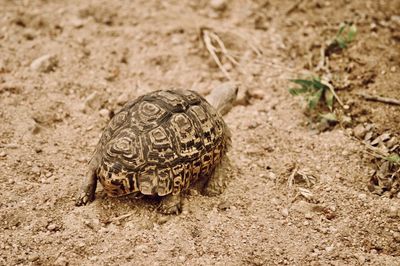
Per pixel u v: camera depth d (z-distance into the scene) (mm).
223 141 4938
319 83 6219
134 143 4410
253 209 4883
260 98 6402
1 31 7184
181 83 6586
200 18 7789
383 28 7320
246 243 4520
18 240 4422
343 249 4520
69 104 6109
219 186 5027
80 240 4449
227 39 7309
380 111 5949
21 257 4273
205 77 6699
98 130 5789
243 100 6289
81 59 6828
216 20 7762
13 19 7383
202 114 4766
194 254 4391
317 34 7344
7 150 5348
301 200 5008
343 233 4672
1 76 6410
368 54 6758
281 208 4906
